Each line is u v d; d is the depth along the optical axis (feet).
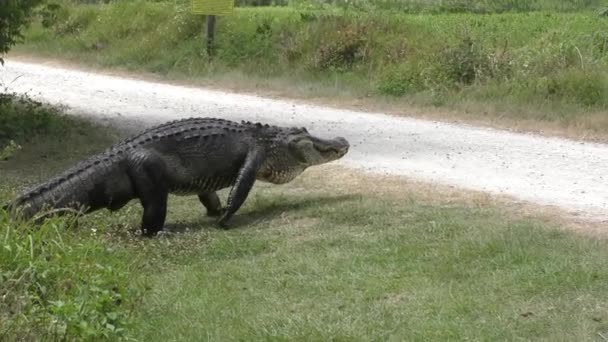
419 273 23.02
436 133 45.24
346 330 19.27
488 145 42.01
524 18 67.21
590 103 49.11
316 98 56.29
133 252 25.25
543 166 37.42
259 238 27.14
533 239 24.99
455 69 55.21
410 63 57.72
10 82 63.46
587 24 62.59
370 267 23.65
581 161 38.47
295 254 25.14
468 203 30.53
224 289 22.43
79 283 19.99
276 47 65.92
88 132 44.55
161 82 64.13
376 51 61.11
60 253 21.43
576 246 24.36
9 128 42.52
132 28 76.89
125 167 27.81
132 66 69.67
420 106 52.11
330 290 22.09
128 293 20.83
